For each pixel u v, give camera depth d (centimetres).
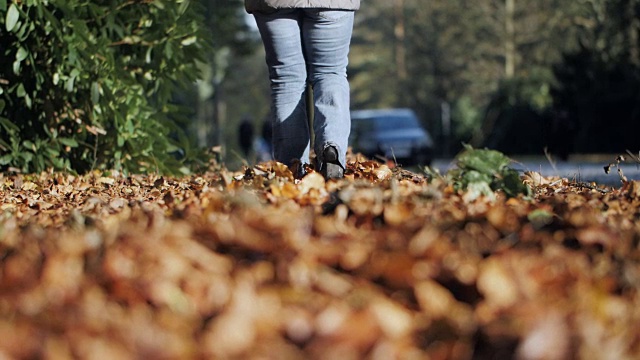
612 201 788
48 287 472
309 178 831
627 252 552
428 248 506
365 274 490
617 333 429
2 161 1355
